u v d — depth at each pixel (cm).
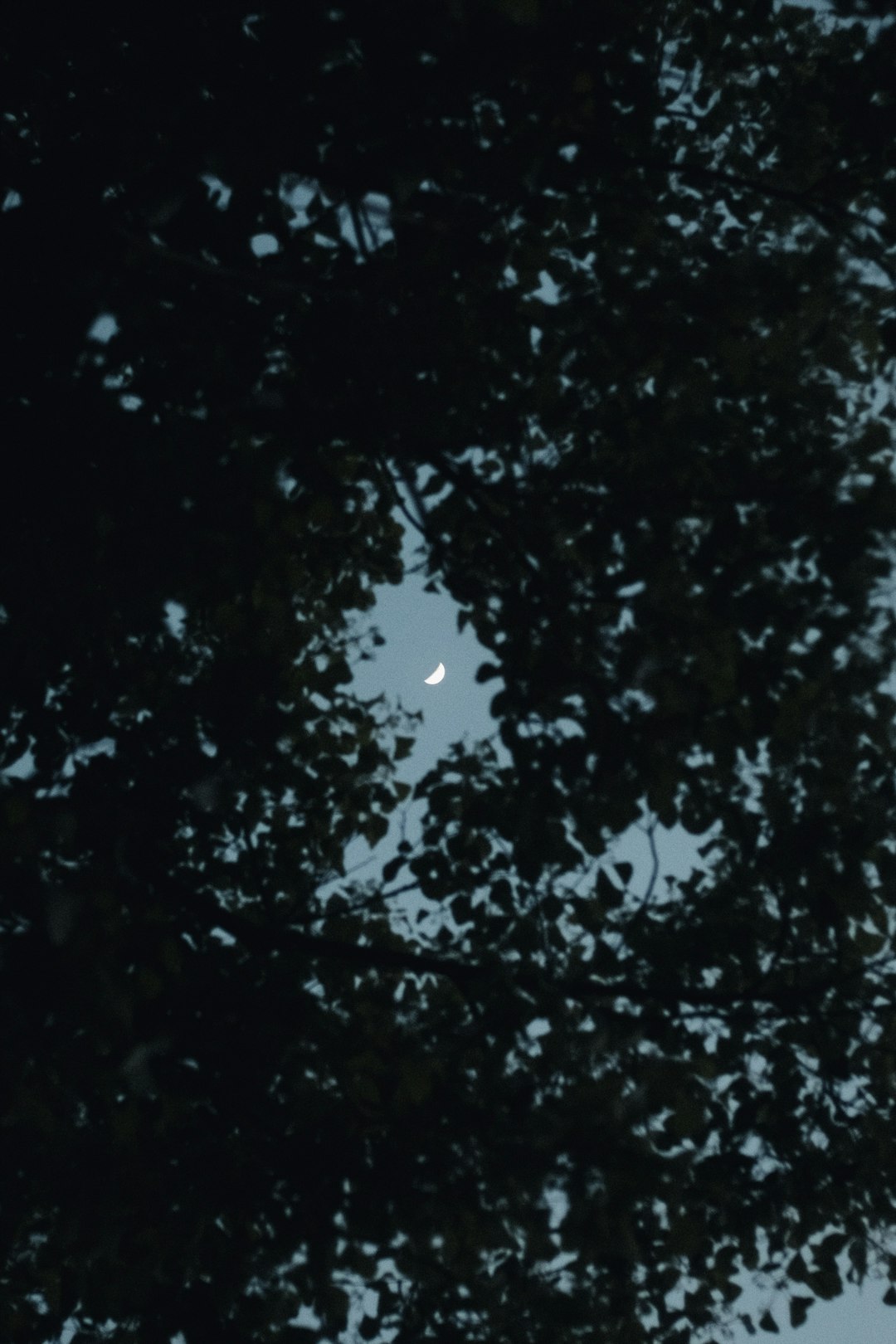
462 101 543
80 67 578
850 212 665
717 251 552
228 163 507
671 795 505
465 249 554
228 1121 559
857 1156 693
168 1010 549
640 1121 499
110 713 649
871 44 699
